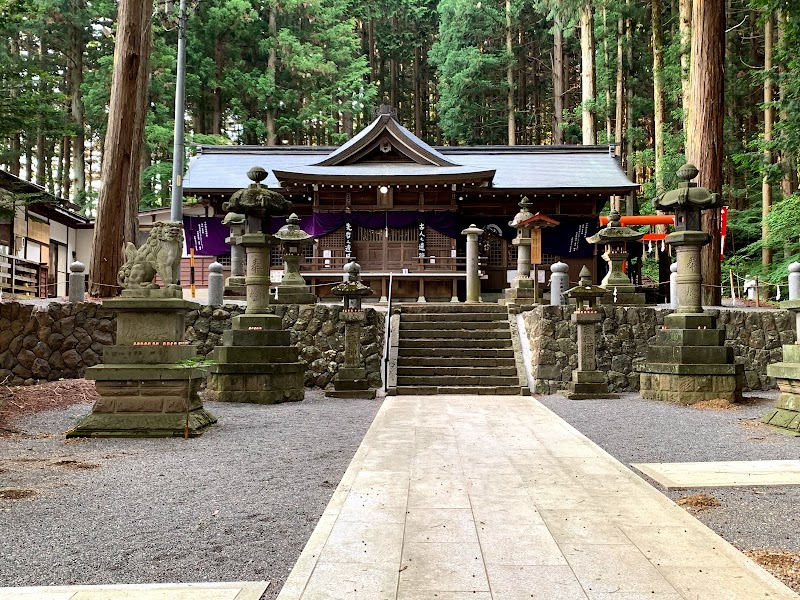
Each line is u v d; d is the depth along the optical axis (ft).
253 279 32.99
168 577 9.51
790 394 22.95
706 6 45.27
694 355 30.30
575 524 11.68
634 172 101.14
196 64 100.78
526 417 25.57
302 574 9.34
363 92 115.14
